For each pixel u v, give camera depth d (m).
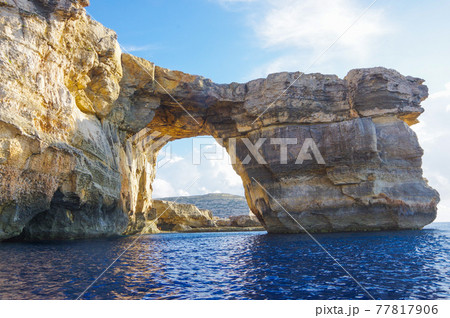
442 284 9.95
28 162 18.25
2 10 18.23
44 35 19.92
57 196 21.12
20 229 19.25
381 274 11.50
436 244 19.34
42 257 14.80
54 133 20.09
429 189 30.70
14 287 9.50
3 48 17.73
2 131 16.91
